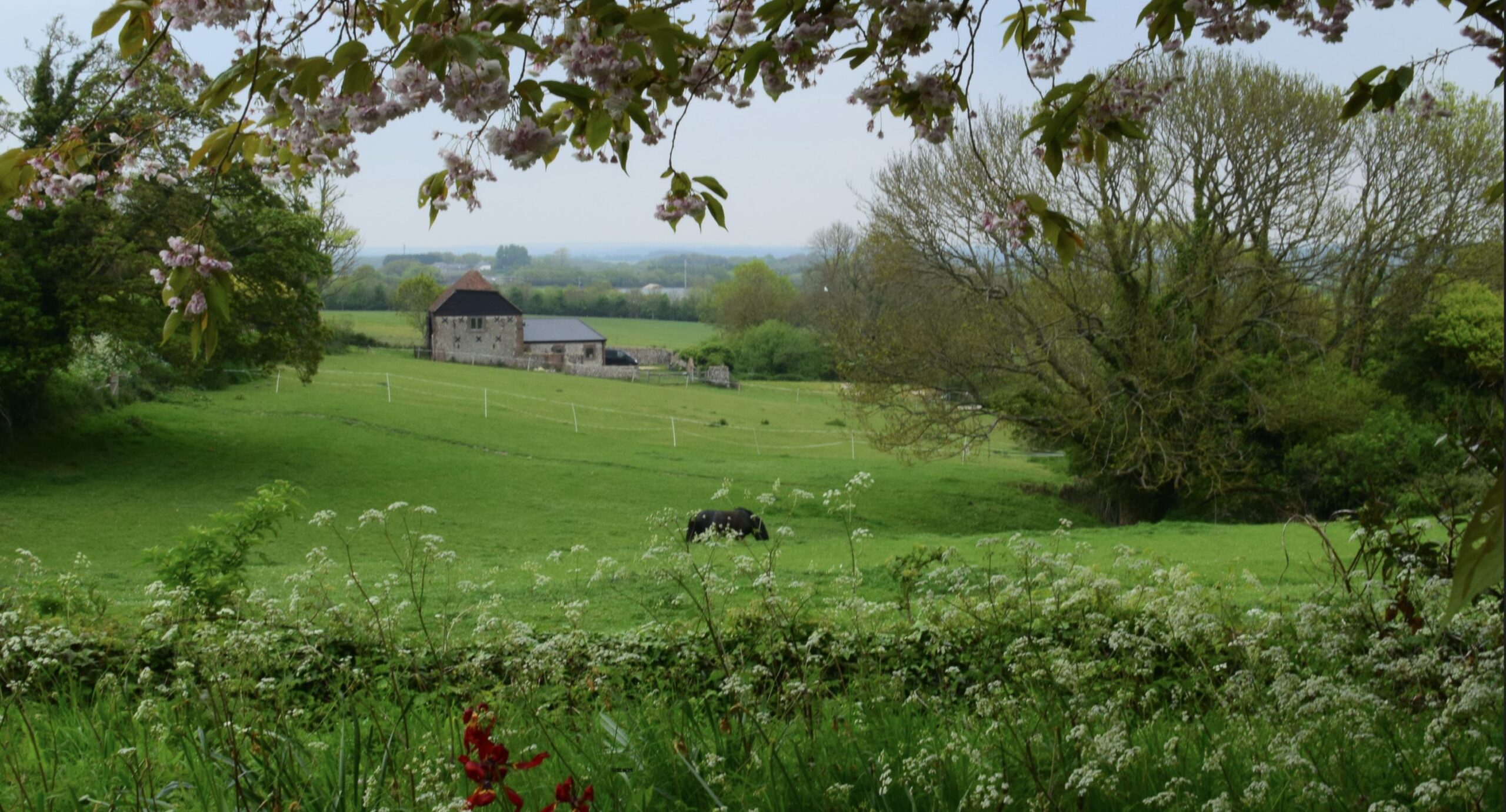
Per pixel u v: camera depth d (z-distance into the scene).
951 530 35.47
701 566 6.67
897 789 4.16
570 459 43.56
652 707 5.46
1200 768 4.19
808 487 39.72
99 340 41.28
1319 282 32.50
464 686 5.93
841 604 6.80
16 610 7.45
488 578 15.58
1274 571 14.38
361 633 6.78
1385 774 4.00
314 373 39.00
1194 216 32.16
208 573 9.75
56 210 31.12
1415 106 4.74
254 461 38.12
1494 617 4.68
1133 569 7.14
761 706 5.28
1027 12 4.43
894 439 34.12
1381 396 32.97
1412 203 31.77
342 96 2.94
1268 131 30.30
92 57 29.95
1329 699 4.05
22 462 34.12
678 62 3.16
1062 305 32.06
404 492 35.94
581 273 196.38
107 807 4.28
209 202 3.51
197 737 4.53
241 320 34.81
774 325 91.94
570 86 2.86
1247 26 4.25
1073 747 4.19
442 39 2.62
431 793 3.90
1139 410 31.89
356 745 4.13
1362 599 5.29
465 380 68.19
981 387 35.38
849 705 5.65
